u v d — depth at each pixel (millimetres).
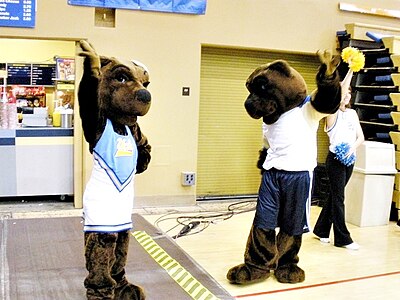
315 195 6688
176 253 4309
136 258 4125
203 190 6852
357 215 5688
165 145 6195
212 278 3789
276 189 3740
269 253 3787
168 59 6070
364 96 6512
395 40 6066
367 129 6441
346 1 6828
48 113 6977
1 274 3684
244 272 3773
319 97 3555
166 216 5820
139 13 5883
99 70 2939
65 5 5582
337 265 4336
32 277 3641
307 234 5262
